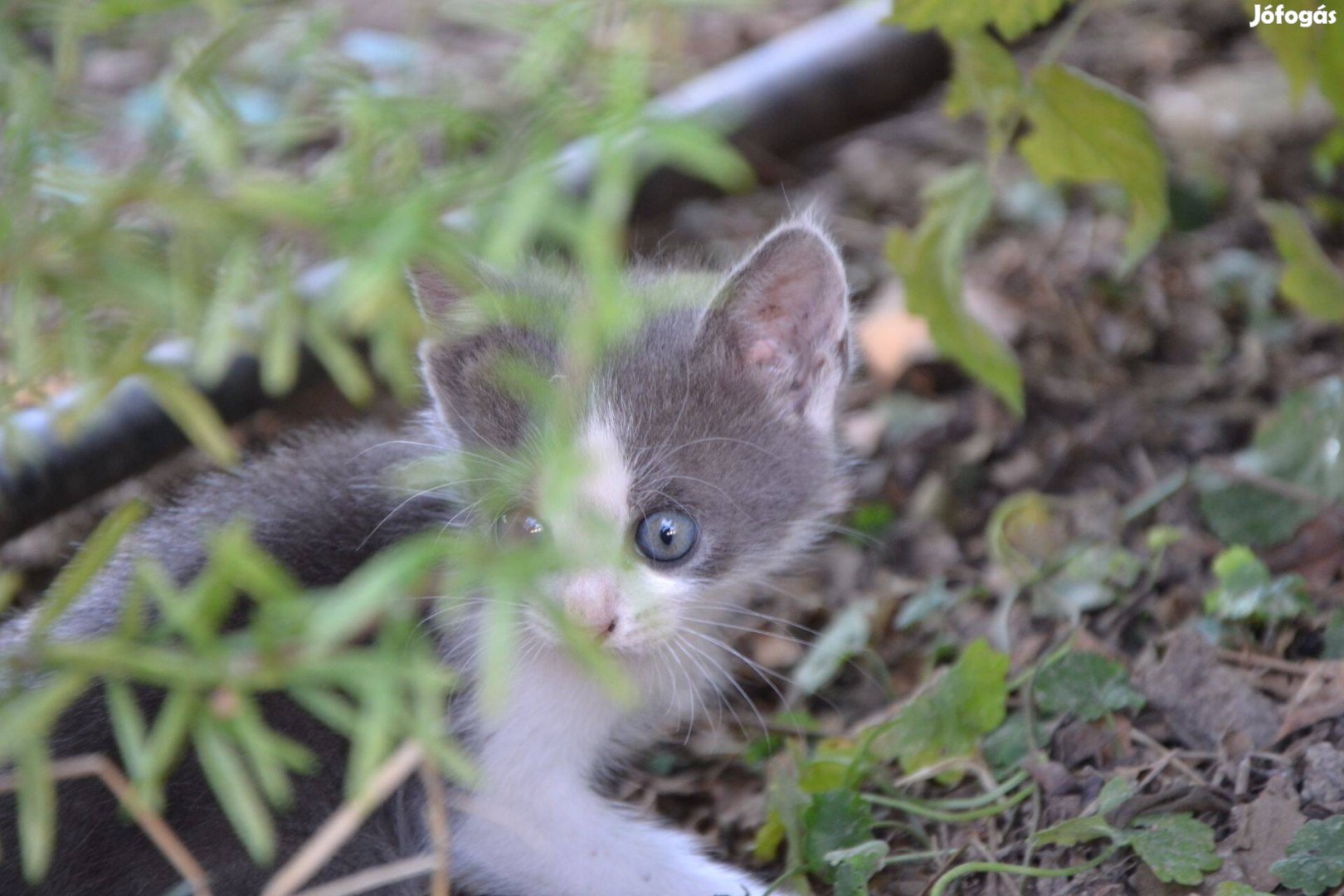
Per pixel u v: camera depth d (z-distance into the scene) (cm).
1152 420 703
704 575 490
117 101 791
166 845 292
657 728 541
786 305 507
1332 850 420
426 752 283
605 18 286
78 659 268
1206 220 823
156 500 581
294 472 526
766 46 930
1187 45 965
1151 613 575
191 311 286
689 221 838
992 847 484
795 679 598
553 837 477
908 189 882
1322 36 541
